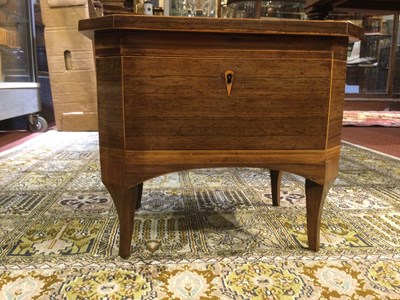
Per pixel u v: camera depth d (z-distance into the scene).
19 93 2.60
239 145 0.83
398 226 1.09
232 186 1.51
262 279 0.79
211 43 0.77
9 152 2.16
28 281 0.77
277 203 1.26
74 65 2.90
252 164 0.84
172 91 0.79
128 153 0.81
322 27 0.77
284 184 1.54
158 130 0.80
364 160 2.03
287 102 0.81
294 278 0.79
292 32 0.76
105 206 1.24
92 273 0.80
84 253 0.90
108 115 0.82
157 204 1.27
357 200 1.33
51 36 2.84
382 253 0.91
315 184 0.88
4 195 1.36
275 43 0.78
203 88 0.79
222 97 0.80
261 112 0.81
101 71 0.81
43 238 0.98
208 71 0.78
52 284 0.76
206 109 0.80
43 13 2.80
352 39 0.84
